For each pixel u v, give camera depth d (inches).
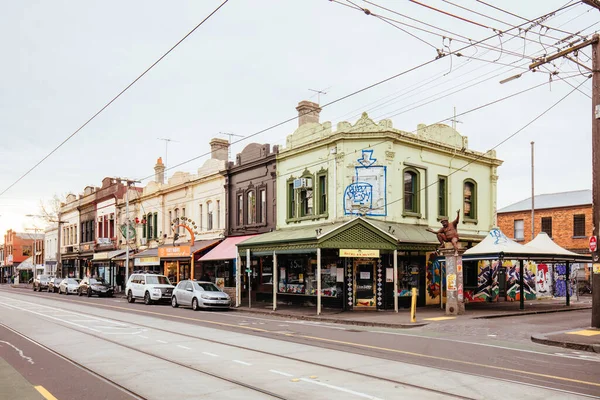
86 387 342.3
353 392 320.2
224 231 1328.7
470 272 1134.4
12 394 322.7
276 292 1082.1
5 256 3917.3
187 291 1105.4
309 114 1170.0
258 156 1222.3
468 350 493.4
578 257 1032.8
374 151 980.6
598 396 311.4
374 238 910.4
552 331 639.1
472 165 1178.0
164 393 322.7
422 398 304.5
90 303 1273.4
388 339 575.5
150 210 1738.4
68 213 2480.3
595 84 644.7
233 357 450.3
